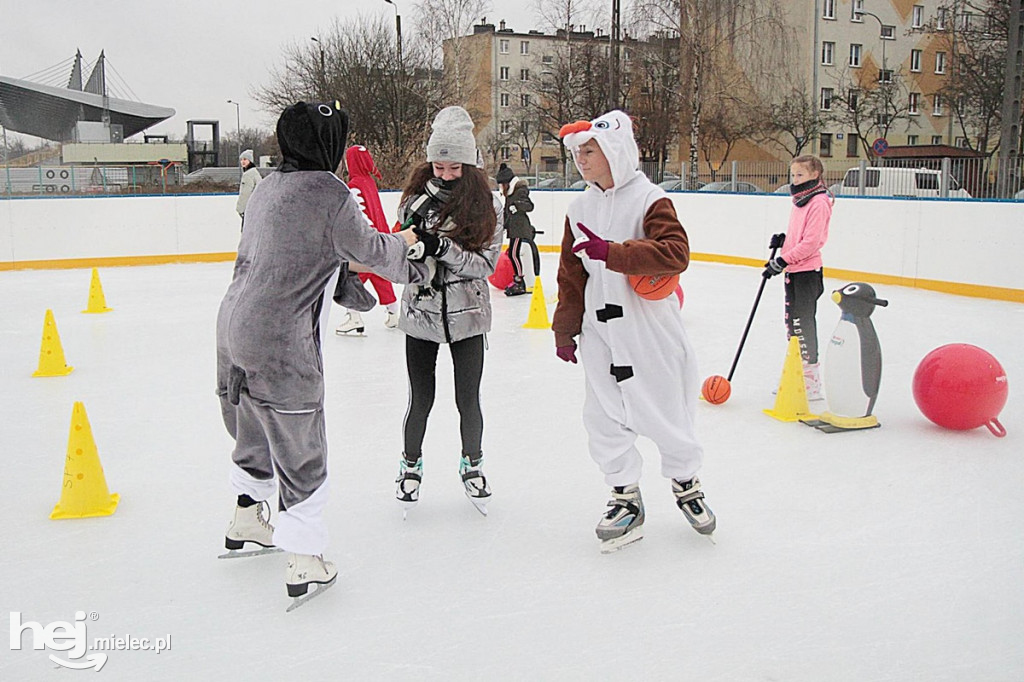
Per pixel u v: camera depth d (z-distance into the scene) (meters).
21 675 2.46
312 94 28.64
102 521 3.57
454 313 3.39
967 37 30.45
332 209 2.69
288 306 2.69
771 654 2.54
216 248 13.70
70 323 8.33
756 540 3.34
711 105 30.38
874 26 33.28
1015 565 3.12
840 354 4.73
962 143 34.69
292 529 2.80
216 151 26.66
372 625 2.73
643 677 2.42
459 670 2.46
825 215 4.98
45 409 5.27
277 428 2.74
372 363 6.56
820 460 4.27
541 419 5.03
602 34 34.78
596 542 3.34
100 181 17.05
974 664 2.47
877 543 3.31
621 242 3.07
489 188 3.40
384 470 4.17
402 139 27.41
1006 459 4.27
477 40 45.66
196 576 3.08
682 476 3.24
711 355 6.78
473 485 3.60
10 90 26.78
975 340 7.26
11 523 3.55
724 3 28.69
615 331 3.05
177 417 5.11
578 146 3.06
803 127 30.39
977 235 9.53
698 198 13.67
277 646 2.61
